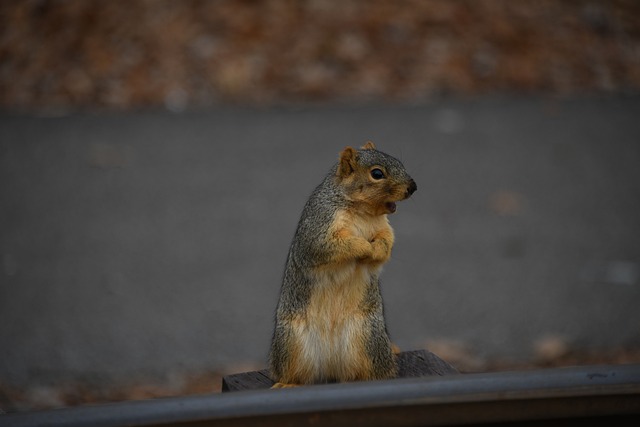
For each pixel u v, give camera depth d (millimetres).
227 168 18688
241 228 16172
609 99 21844
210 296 13773
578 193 17172
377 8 23625
